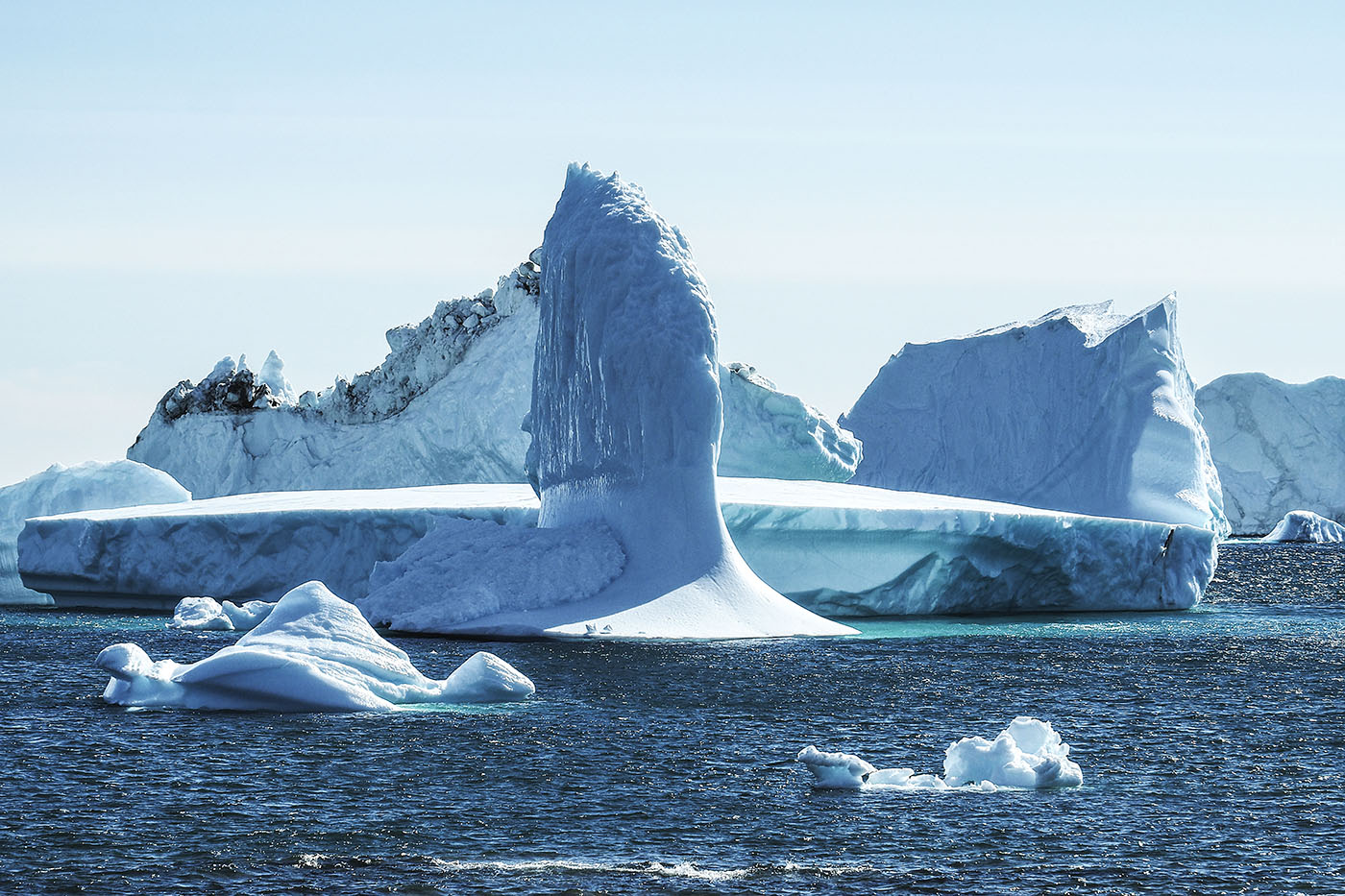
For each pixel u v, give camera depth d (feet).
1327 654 223.30
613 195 248.32
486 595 228.43
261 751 136.98
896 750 143.54
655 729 150.71
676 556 231.71
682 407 234.38
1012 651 219.61
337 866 102.73
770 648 212.43
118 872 101.30
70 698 165.99
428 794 122.21
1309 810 119.24
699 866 103.04
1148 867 103.55
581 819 115.03
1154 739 150.00
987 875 101.71
